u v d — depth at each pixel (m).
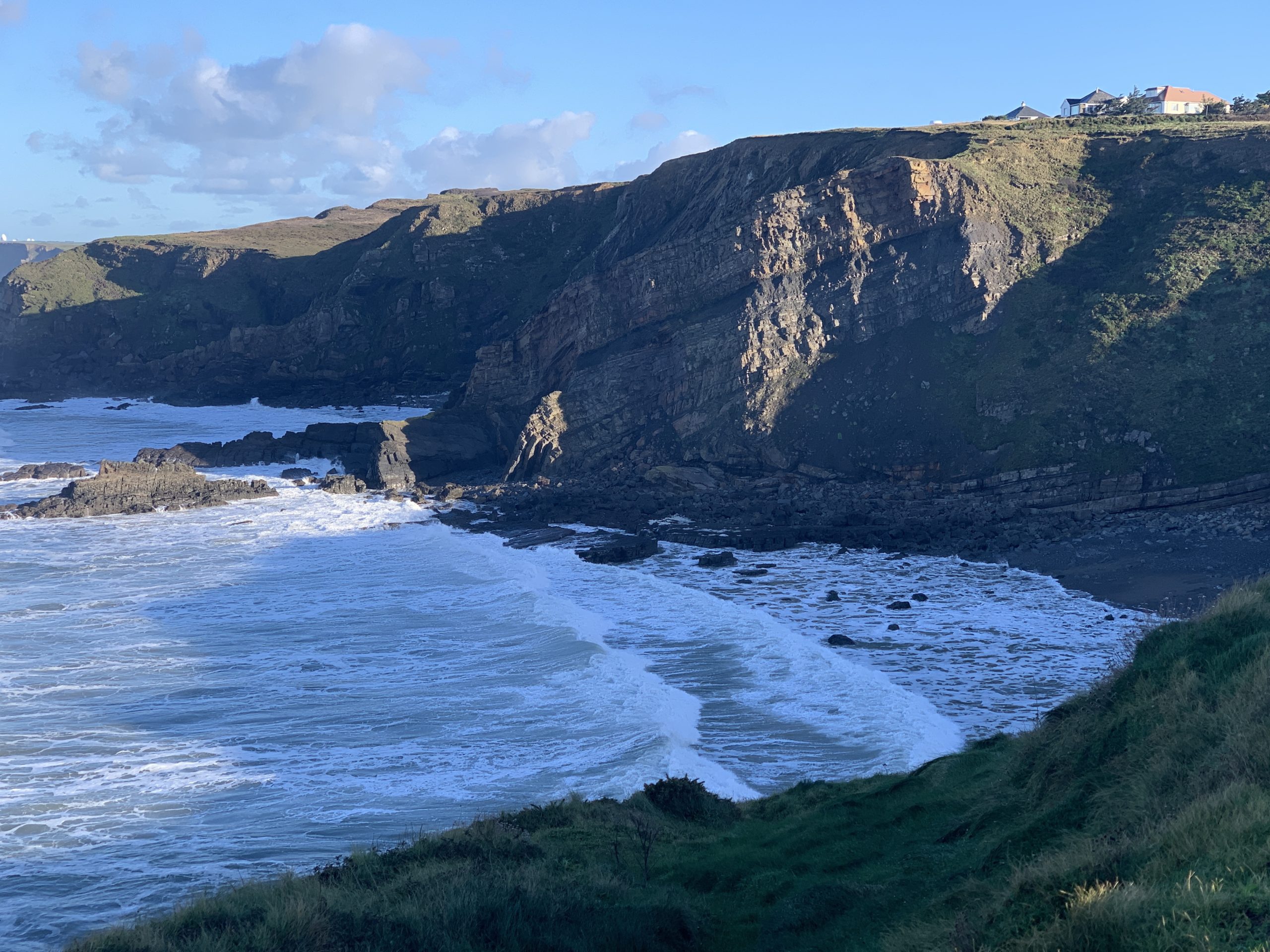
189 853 25.33
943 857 16.44
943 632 45.09
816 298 86.62
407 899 15.45
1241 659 15.72
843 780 28.81
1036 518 66.25
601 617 48.41
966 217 84.81
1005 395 75.56
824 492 75.88
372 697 37.69
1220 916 8.91
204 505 79.88
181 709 36.56
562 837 21.11
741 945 15.23
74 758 32.09
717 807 24.84
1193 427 68.19
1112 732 16.50
